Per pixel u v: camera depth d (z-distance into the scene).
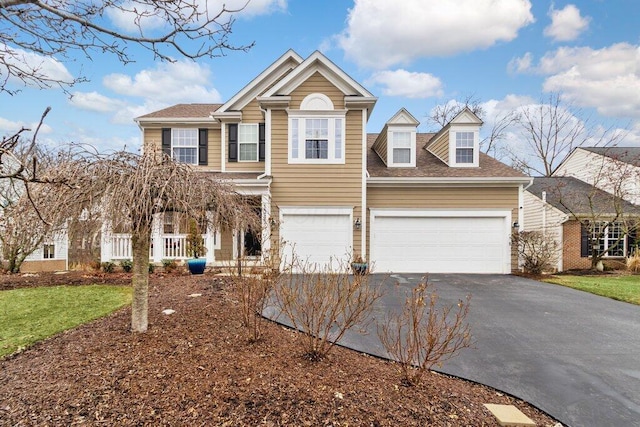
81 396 3.19
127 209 3.94
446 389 3.69
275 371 3.78
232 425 2.87
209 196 4.53
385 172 12.73
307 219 11.63
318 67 11.64
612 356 4.81
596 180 15.25
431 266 12.26
